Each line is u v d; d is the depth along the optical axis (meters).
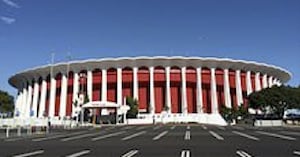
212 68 123.38
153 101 117.06
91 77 122.12
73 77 124.31
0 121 59.78
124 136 34.31
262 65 129.25
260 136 32.81
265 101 98.69
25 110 135.62
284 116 100.12
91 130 52.69
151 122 102.38
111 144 23.45
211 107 121.94
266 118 94.81
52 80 124.81
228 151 17.97
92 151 18.30
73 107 111.25
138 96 119.69
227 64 123.88
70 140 28.30
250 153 16.92
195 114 112.06
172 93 120.12
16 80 146.38
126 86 120.56
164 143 24.08
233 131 44.94
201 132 42.09
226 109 113.56
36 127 57.19
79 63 120.12
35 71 128.38
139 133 40.78
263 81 134.00
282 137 31.12
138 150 18.75
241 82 129.00
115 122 100.81
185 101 117.75
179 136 33.31
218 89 124.69
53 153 17.28
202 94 122.00
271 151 17.92
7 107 101.50
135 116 107.81
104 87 119.44
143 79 120.56
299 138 29.58
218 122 105.44
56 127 69.06
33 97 132.75
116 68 121.12
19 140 28.48
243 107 113.44
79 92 106.94
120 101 117.94
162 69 121.50
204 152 17.50
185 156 15.67
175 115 109.25
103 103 99.31
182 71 120.69
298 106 98.12
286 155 15.99
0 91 102.31
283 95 97.62
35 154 16.84
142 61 118.56
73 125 72.94
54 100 124.38
